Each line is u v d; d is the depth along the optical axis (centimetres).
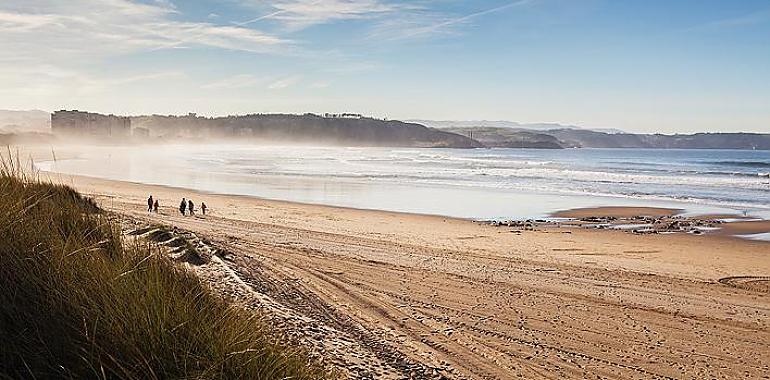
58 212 566
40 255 401
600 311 1131
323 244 1900
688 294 1341
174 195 4200
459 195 4425
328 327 774
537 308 1127
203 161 9975
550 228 2797
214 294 562
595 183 5484
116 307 366
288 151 17650
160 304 391
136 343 352
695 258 2031
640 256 2056
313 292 1052
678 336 985
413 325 929
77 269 402
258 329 488
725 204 3847
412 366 698
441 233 2555
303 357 489
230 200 3906
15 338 322
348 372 580
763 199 4162
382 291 1160
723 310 1195
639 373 795
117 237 566
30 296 356
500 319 1024
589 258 1964
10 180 605
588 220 3114
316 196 4288
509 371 756
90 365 315
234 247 1524
